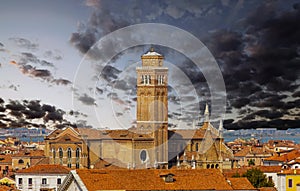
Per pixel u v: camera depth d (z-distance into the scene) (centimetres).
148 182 13812
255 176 18950
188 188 13900
